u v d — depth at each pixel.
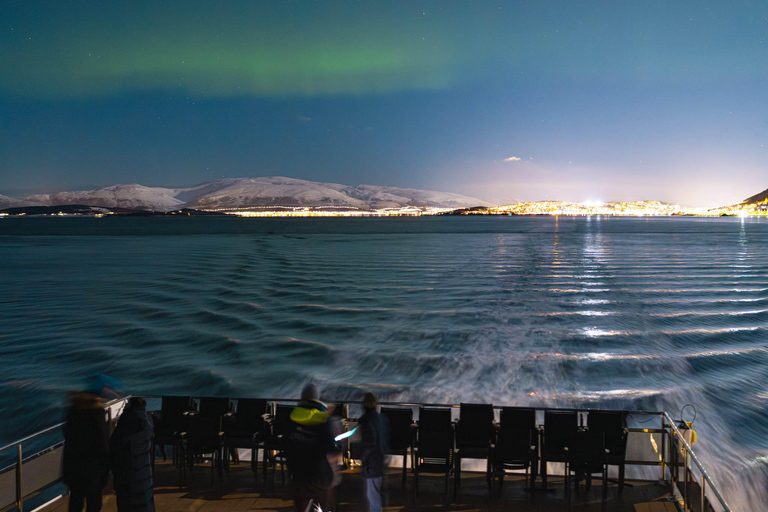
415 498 6.41
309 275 46.06
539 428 7.18
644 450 6.88
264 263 58.19
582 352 19.47
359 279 42.97
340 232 153.00
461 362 18.30
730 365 17.67
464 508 6.17
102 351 20.36
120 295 34.91
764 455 11.08
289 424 5.11
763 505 9.28
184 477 6.99
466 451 6.85
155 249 83.56
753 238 112.81
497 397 14.80
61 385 16.22
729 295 33.28
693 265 53.59
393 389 15.65
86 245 95.25
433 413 7.01
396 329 24.00
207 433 6.92
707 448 11.45
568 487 6.63
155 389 16.09
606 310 28.41
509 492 6.65
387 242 100.81
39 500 8.44
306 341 21.80
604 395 14.85
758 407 13.80
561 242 98.81
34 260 63.28
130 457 5.10
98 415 5.25
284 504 6.20
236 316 27.31
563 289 36.56
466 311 28.33
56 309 29.72
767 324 24.34
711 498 9.41
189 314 28.03
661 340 21.34
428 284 39.59
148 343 21.67
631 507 6.23
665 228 185.50
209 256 68.75
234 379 16.89
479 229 175.12
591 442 6.49
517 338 21.86
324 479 4.96
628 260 60.22
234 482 6.86
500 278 43.25
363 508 6.06
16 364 18.69
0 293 36.06
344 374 17.27
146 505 5.13
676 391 15.01
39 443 12.05
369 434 5.36
